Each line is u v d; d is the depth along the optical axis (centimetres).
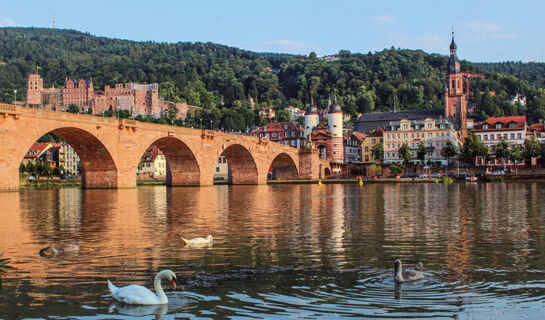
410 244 3025
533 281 2125
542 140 19975
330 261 2530
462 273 2267
